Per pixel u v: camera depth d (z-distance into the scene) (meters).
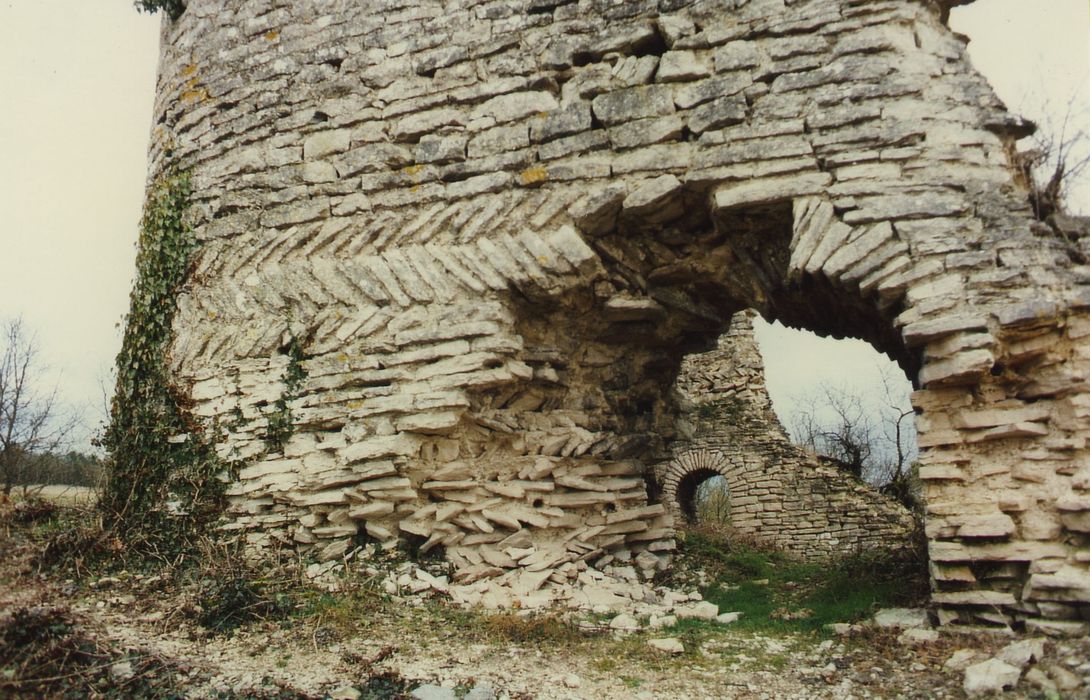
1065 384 4.62
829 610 5.50
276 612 5.10
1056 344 4.70
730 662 4.52
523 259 6.01
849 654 4.50
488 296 6.07
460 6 6.63
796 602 6.00
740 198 5.49
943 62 5.42
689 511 16.03
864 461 16.94
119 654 4.17
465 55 6.49
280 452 6.30
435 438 6.09
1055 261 4.82
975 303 4.79
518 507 6.31
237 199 6.96
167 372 6.85
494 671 4.26
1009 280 4.77
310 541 6.15
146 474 6.62
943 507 4.75
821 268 5.24
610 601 5.82
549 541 6.43
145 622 4.86
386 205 6.46
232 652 4.46
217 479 6.41
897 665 4.25
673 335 7.04
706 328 7.03
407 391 6.04
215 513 6.38
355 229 6.52
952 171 5.14
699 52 5.88
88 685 3.83
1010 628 4.41
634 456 7.26
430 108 6.52
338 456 6.10
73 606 4.96
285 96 6.98
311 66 6.95
